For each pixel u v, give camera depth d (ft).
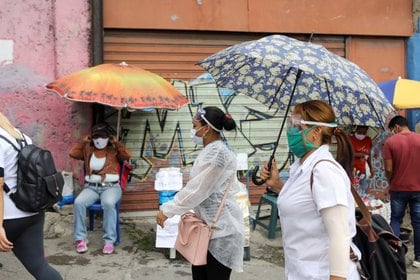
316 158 7.95
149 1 21.54
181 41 22.22
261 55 8.59
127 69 17.76
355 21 23.71
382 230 8.67
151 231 20.48
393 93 20.33
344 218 7.30
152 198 21.97
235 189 11.28
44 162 10.68
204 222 10.88
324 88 10.77
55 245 18.49
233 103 22.57
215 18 22.18
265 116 22.84
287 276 8.25
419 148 17.99
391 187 18.58
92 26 20.67
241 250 11.05
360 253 8.29
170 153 22.04
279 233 20.89
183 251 10.95
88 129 20.67
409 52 24.48
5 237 9.91
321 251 7.71
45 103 20.40
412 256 19.13
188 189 10.59
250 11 22.50
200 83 22.31
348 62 9.12
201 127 11.18
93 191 18.31
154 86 17.42
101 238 19.26
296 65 8.25
